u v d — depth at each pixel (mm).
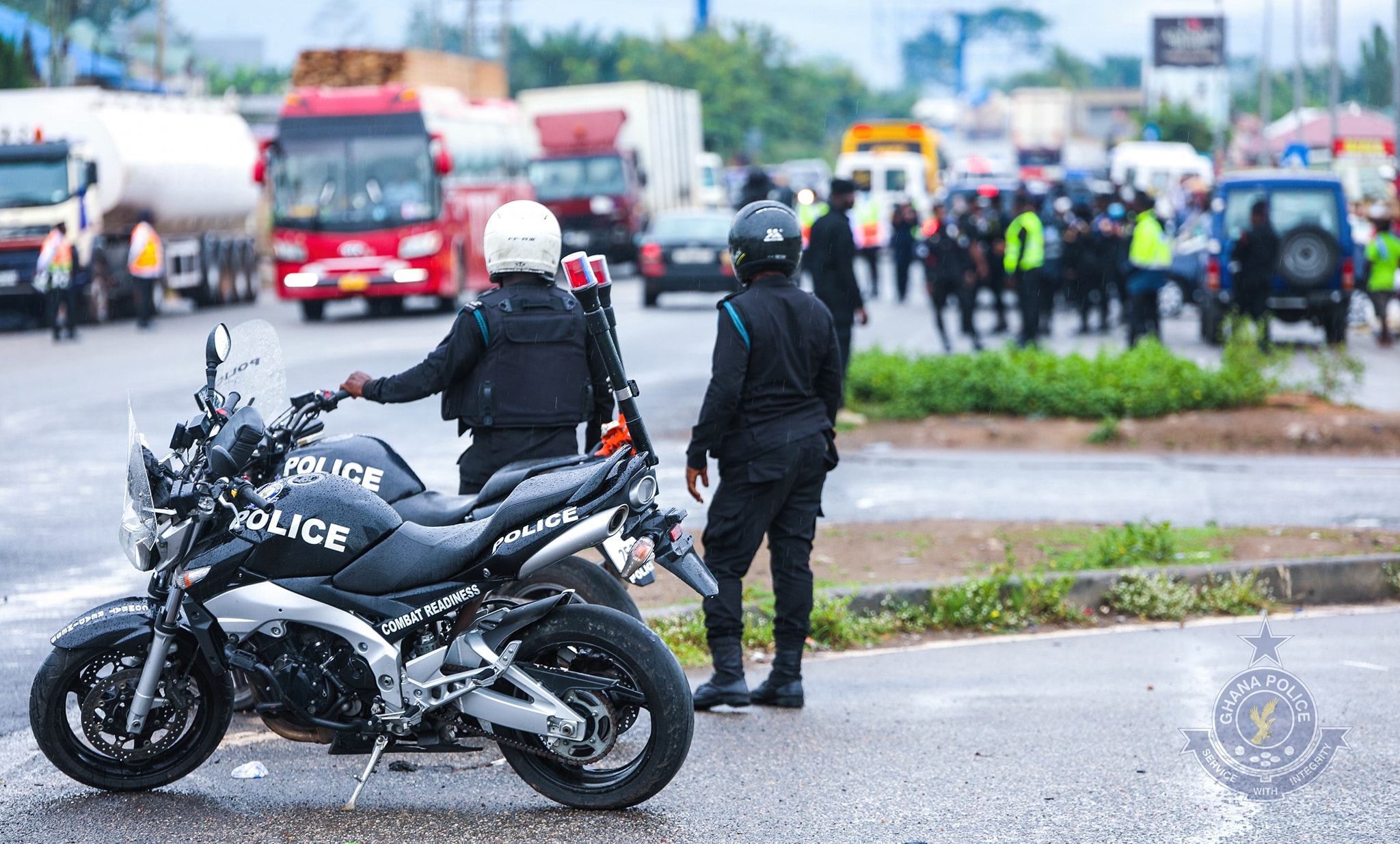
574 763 7848
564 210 59469
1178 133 142500
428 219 40844
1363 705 9766
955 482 18219
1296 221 34344
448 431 21562
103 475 18234
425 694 7754
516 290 9508
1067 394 22234
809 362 9875
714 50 158750
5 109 41594
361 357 30016
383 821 7832
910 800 8125
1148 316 31719
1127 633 11961
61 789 8344
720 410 9633
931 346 34969
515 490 7828
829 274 20797
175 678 8227
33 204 39938
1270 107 184500
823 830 7695
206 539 7984
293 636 7910
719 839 7578
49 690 8117
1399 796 8102
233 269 50906
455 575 7746
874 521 15664
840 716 9734
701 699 9758
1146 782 8367
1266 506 16641
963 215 37875
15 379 28078
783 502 9945
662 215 45938
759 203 9984
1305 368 29812
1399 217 38969
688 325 38188
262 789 8344
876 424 22141
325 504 7887
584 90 65688
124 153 41188
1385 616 12398
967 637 11938
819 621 11609
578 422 9633
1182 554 13609
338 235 40562
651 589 12492
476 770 8664
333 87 53969
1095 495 17359
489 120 54000
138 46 112625
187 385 26453
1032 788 8297
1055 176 86375
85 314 41750
